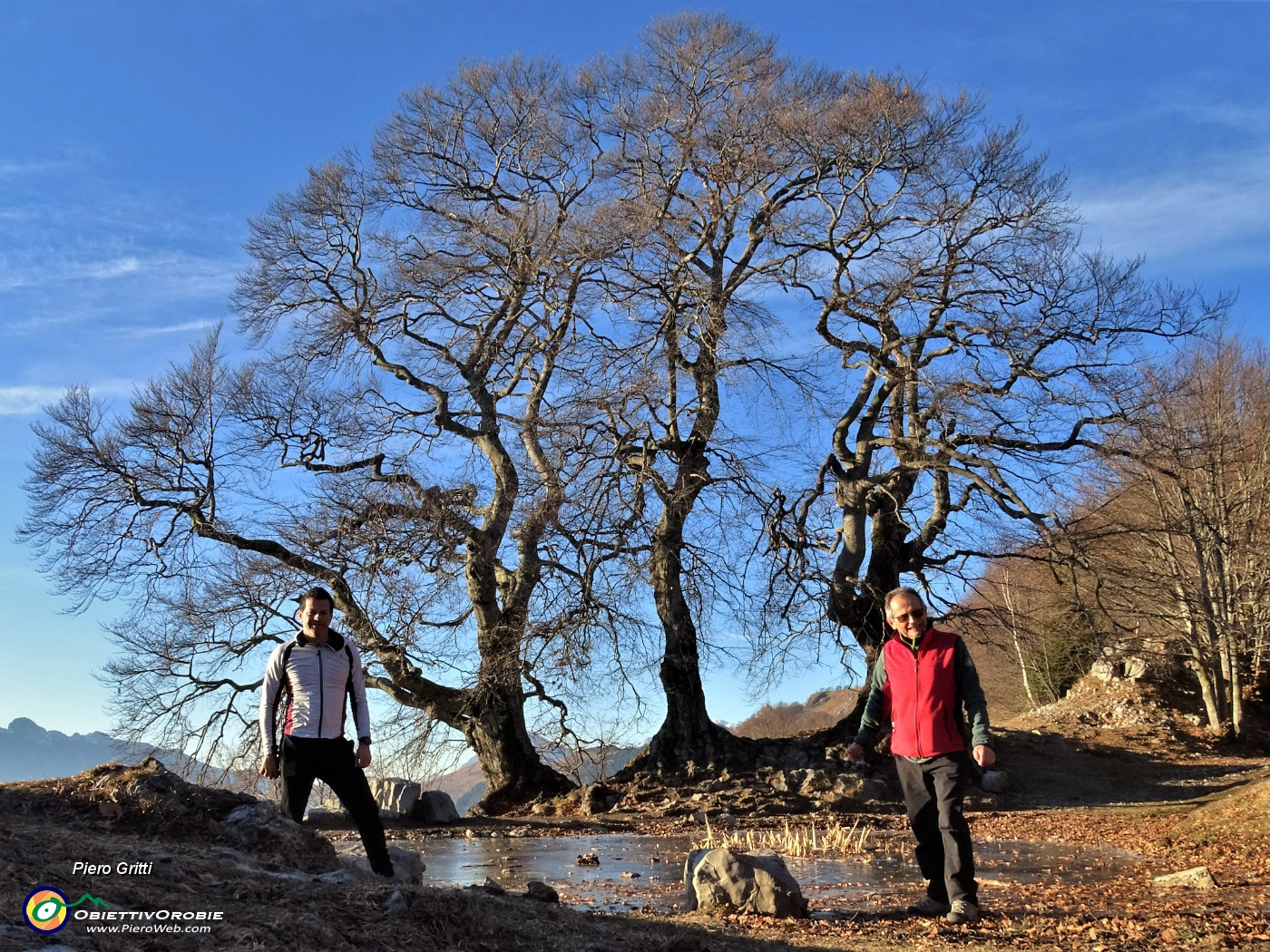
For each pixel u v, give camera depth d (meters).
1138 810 18.30
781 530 22.91
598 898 9.45
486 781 24.19
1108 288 22.69
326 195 24.53
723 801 20.92
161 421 21.89
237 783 21.94
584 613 21.73
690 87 25.34
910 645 7.74
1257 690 33.66
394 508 22.17
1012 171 23.36
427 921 5.34
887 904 8.53
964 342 23.84
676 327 23.47
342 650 7.27
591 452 21.86
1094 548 24.11
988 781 23.91
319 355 24.48
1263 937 6.45
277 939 4.60
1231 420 31.62
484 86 25.44
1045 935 6.78
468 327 24.91
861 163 23.77
